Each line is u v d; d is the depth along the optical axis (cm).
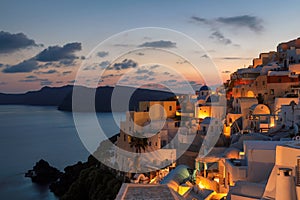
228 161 2641
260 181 2264
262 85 5688
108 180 4619
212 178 3036
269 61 7469
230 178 2503
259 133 3806
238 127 4738
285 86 5422
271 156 2270
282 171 1322
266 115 4594
